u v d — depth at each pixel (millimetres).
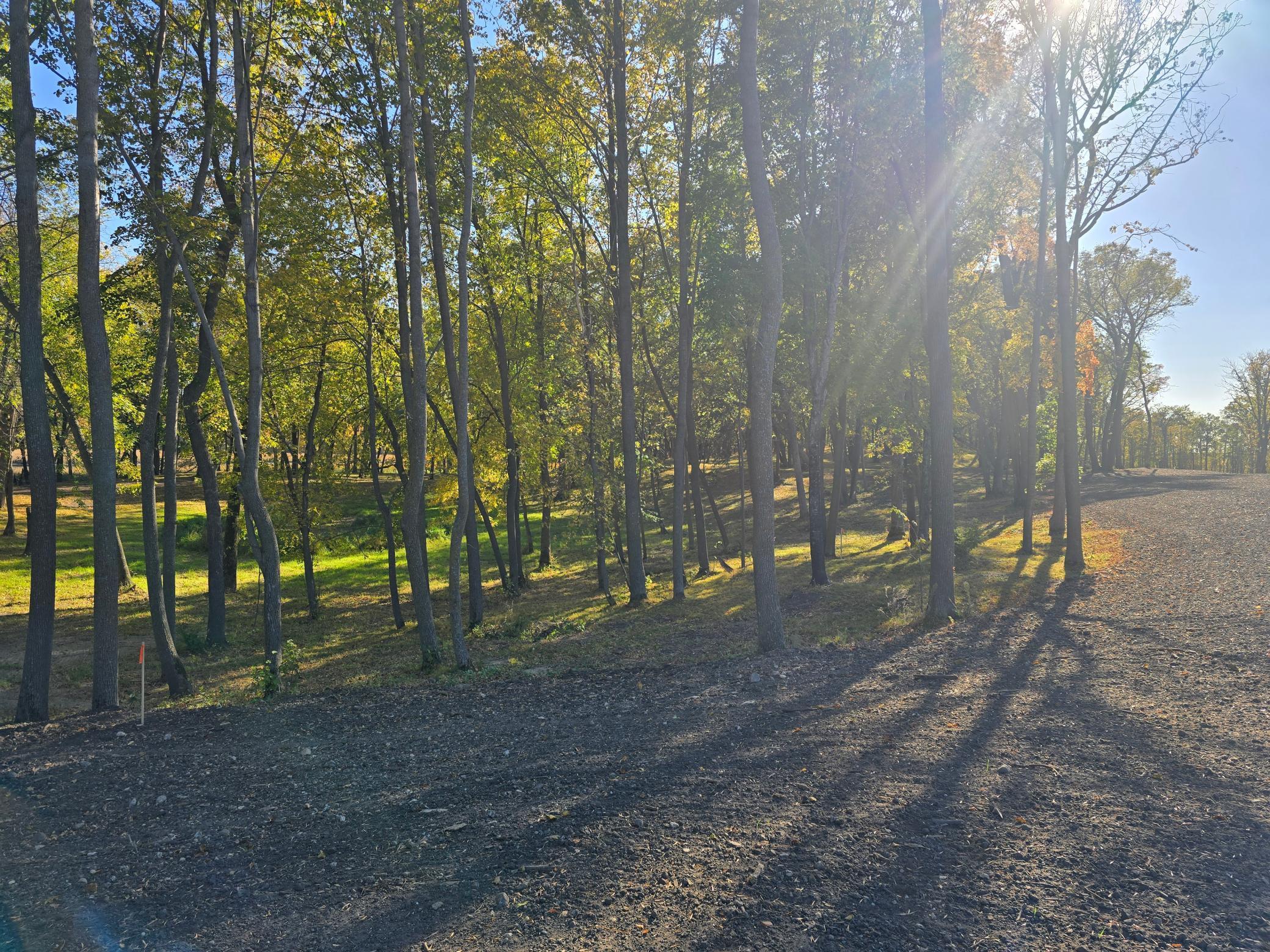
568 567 31453
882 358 21969
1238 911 3641
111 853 5453
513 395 24594
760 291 19297
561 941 3854
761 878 4289
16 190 10180
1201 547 17469
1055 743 6000
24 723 9844
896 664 9492
